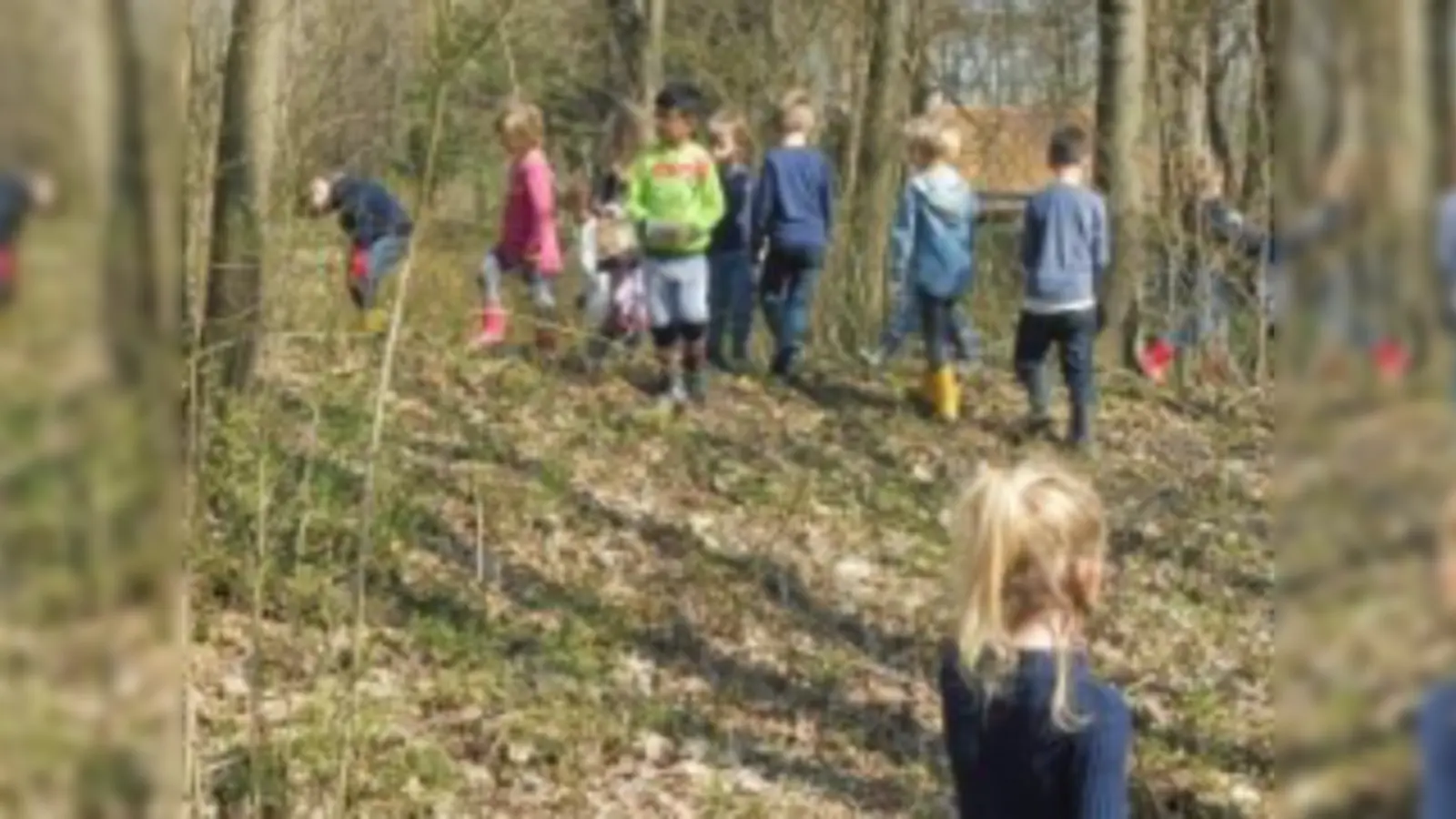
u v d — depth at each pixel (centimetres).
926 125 930
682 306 877
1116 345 1031
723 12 1529
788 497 784
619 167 1045
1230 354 988
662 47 1453
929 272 916
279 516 497
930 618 668
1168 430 924
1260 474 853
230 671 471
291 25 482
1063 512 261
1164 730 564
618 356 928
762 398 930
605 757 523
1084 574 263
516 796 493
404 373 812
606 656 600
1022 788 261
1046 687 258
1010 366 1084
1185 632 665
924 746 557
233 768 435
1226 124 1014
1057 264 870
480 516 637
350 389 538
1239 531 778
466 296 705
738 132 978
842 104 1495
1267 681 620
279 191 469
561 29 934
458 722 528
